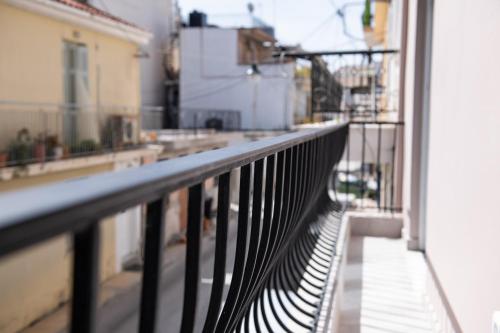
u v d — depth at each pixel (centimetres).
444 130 310
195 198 81
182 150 1528
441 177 317
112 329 731
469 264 230
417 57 417
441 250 303
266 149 118
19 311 796
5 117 902
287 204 159
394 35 837
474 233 223
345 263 370
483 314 203
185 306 86
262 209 137
